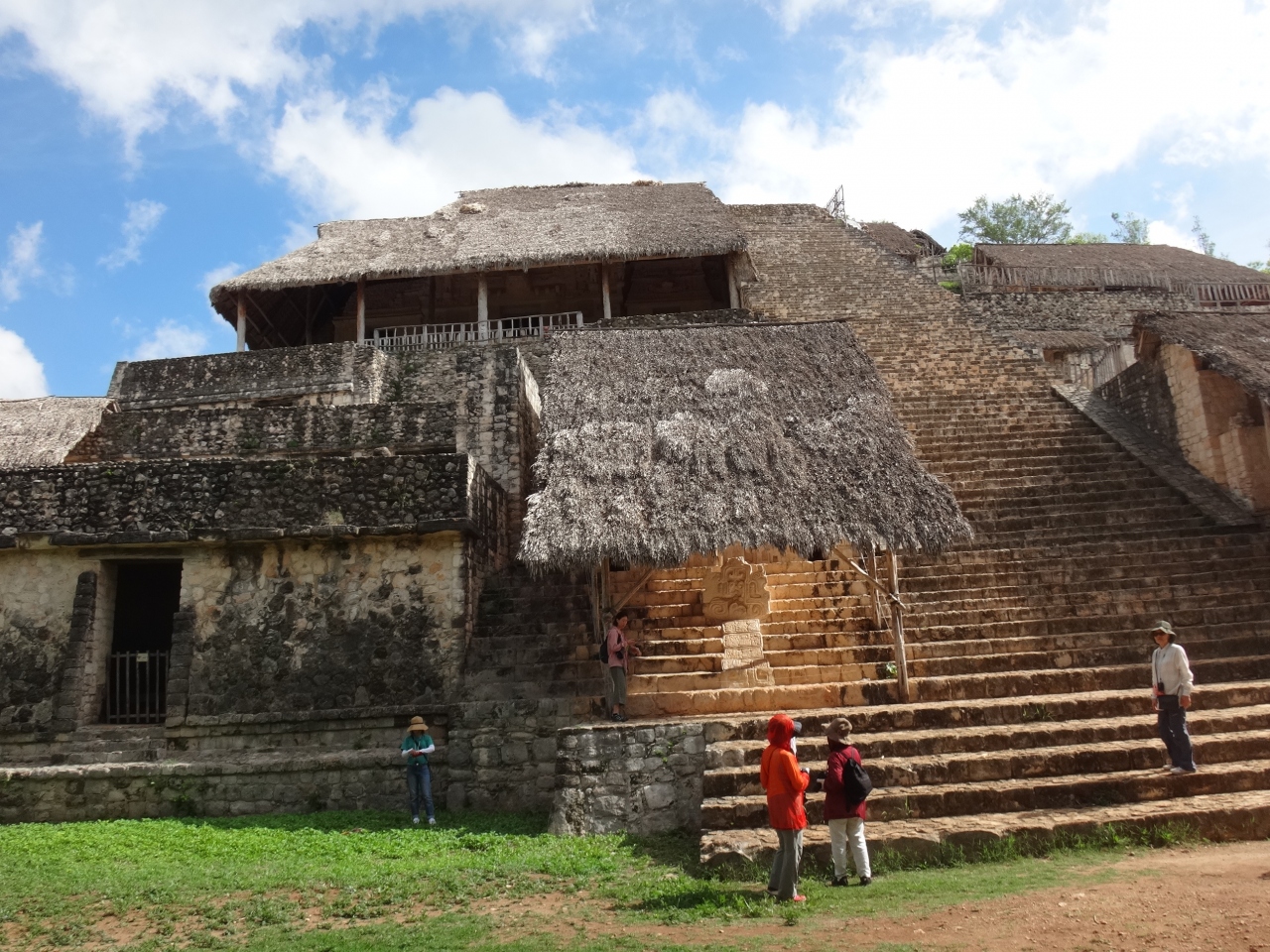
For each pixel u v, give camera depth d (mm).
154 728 10648
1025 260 29734
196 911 6375
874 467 10594
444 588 11117
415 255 20891
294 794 9930
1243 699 8914
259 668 10836
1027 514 13375
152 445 15180
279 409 15125
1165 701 7598
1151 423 15617
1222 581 11438
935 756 7949
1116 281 27797
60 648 10914
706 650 10609
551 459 10836
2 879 7270
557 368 12602
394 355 17016
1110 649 10180
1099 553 12172
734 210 30312
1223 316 15367
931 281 24953
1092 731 8148
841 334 13445
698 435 11047
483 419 14711
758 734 8547
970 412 16641
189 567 11188
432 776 9914
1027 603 11242
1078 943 4855
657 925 5711
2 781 9961
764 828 7355
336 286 23594
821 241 27938
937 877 6262
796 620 11086
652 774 8406
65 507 11391
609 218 22469
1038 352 19953
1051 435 15703
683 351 12977
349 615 11023
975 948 4895
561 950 5312
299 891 6770
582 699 9992
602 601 10539
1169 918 5090
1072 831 6742
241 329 20188
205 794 9938
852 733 8547
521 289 25000
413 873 7094
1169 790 7332
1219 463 13766
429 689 10719
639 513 10008
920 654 10383
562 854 7492
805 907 5789
